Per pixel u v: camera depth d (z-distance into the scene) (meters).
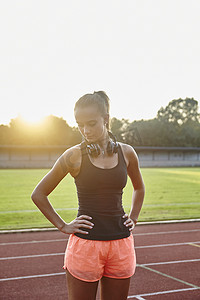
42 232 8.60
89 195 1.88
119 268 1.88
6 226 9.44
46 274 5.29
